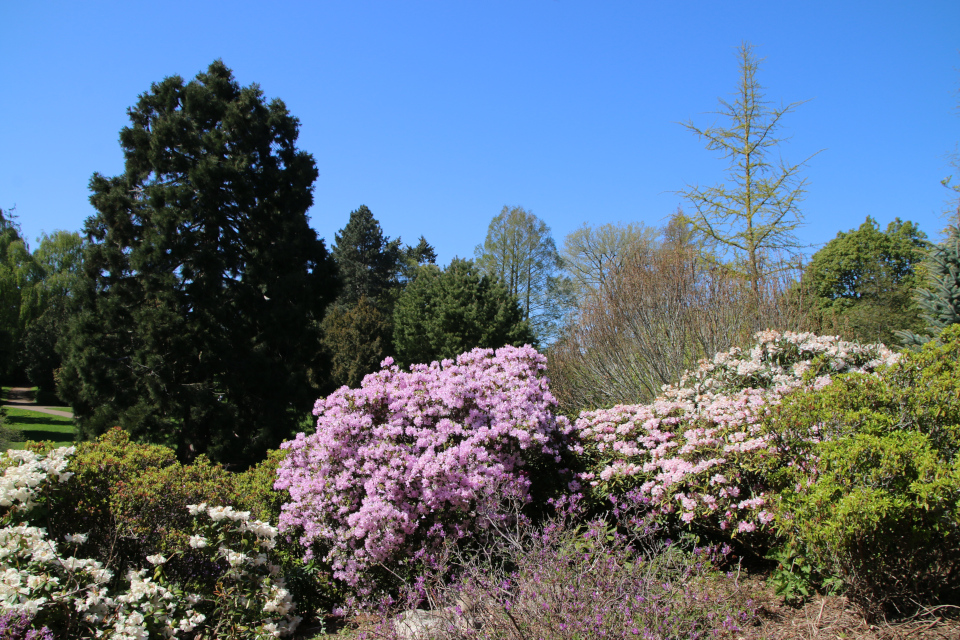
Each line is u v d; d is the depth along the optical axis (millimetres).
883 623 2955
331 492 4449
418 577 3635
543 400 5254
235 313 15422
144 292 14820
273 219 16797
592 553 3230
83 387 14672
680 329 8750
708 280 9414
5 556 3008
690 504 3885
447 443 4570
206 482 4574
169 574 3906
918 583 3023
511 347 5742
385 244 41875
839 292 21281
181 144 15656
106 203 15297
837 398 3404
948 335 3551
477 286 25562
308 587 4316
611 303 10211
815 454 3393
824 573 3285
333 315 26094
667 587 2883
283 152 17766
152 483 4273
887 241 20766
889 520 2746
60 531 3854
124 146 15969
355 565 4133
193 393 14109
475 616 2908
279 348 16109
